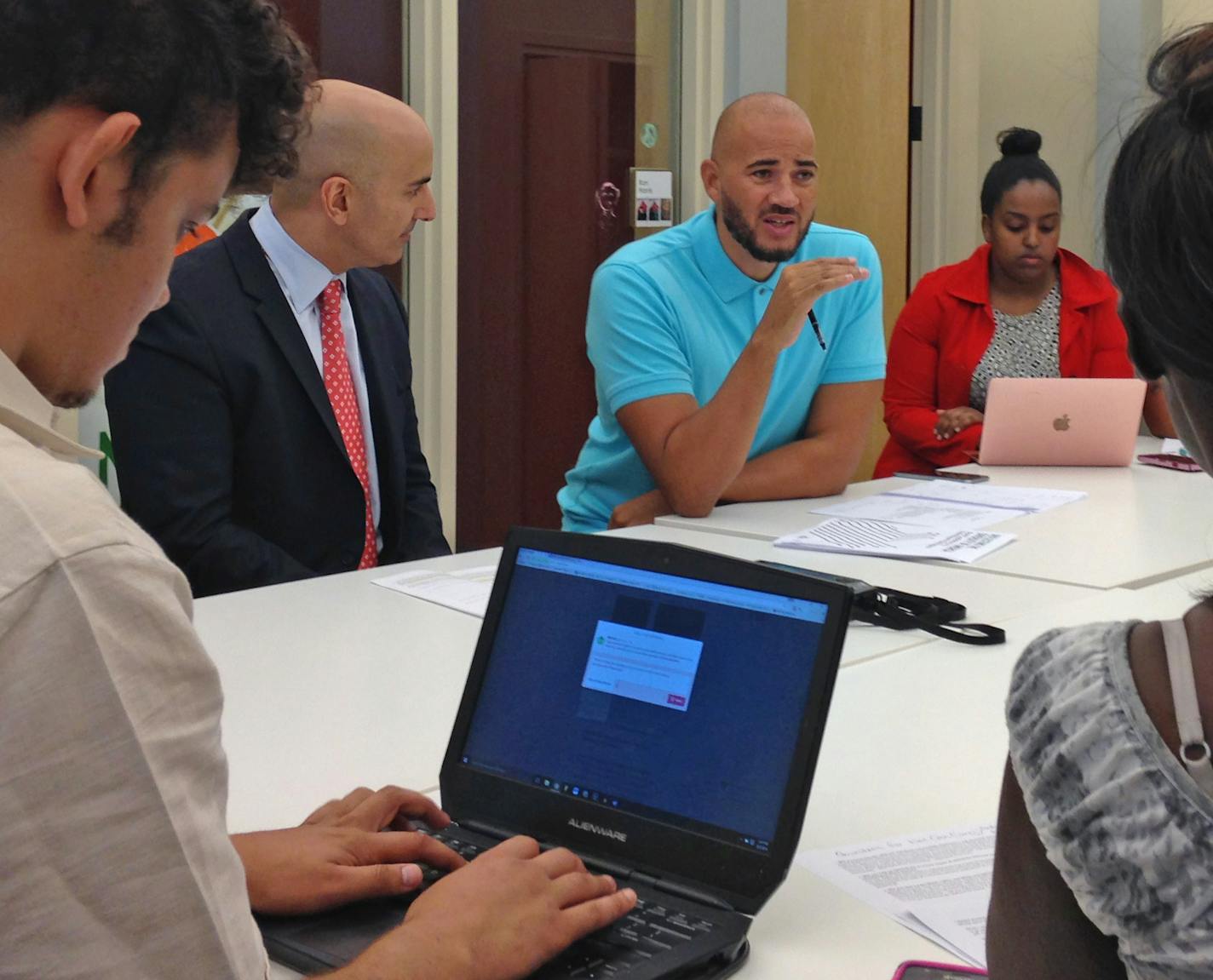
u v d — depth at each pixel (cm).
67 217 72
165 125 74
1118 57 474
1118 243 59
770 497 273
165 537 227
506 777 111
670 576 108
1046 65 496
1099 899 59
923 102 483
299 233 237
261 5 80
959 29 476
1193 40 59
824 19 448
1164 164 56
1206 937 55
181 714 66
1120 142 60
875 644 171
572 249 415
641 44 420
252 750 134
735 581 105
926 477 300
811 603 100
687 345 278
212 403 230
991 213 353
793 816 96
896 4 463
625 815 104
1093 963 64
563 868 95
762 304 283
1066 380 303
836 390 286
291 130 82
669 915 96
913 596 179
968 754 132
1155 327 57
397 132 236
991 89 514
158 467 227
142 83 72
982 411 348
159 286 79
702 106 427
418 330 385
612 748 107
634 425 269
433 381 387
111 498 68
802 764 97
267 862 99
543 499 420
